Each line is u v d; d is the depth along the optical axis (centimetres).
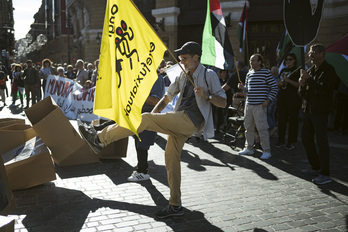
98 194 426
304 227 343
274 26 1658
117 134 337
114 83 305
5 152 489
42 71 1399
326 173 480
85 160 551
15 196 415
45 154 441
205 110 355
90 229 332
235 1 1652
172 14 1914
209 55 463
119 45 306
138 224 344
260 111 613
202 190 445
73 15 3928
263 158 612
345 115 844
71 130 515
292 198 421
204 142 757
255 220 357
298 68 623
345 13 1389
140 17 311
